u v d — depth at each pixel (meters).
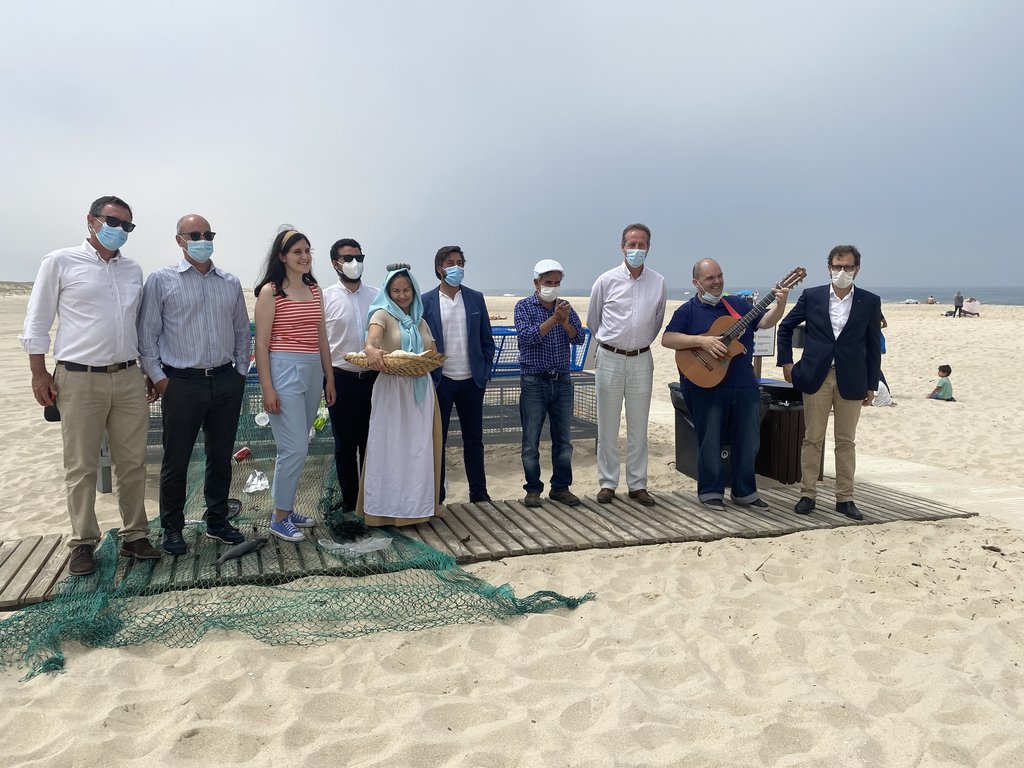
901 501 6.23
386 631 3.81
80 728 2.88
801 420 6.77
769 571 4.70
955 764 2.83
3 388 12.84
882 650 3.71
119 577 4.30
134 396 4.37
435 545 4.95
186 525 5.18
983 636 3.82
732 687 3.37
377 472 5.08
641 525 5.43
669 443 8.85
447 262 5.59
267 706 3.10
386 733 2.93
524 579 4.55
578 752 2.84
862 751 2.89
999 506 6.25
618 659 3.57
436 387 5.70
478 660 3.54
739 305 5.91
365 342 5.32
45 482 7.04
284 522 4.88
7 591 4.12
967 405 12.08
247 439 7.01
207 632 3.73
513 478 7.40
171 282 4.34
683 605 4.18
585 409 8.43
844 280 5.48
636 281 5.75
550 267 5.50
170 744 2.81
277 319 4.57
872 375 5.64
